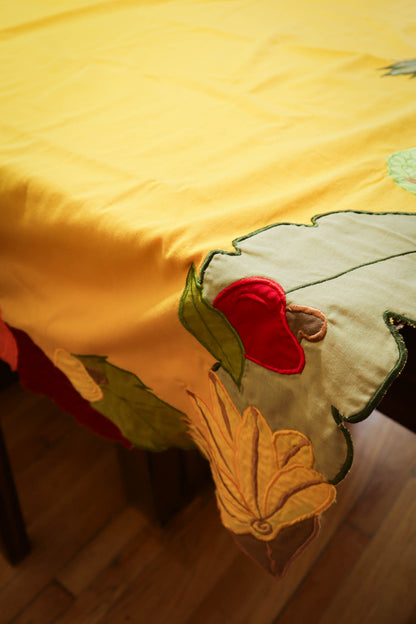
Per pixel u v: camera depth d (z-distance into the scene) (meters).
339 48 0.86
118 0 1.06
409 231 0.47
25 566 0.93
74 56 0.85
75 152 0.60
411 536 0.96
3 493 0.84
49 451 1.11
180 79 0.77
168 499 0.95
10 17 0.99
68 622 0.86
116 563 0.93
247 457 0.46
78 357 0.58
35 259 0.58
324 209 0.50
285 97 0.72
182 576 0.92
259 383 0.43
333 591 0.89
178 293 0.45
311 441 0.40
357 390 0.36
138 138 0.63
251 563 0.93
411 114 0.65
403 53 0.84
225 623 0.86
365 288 0.40
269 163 0.56
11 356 0.71
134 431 0.61
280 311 0.40
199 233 0.46
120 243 0.49
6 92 0.74
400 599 0.88
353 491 1.02
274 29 0.94
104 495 1.03
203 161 0.58
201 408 0.51
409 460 1.08
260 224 0.48
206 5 1.06
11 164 0.58
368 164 0.56
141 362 0.53
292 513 0.45
